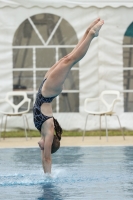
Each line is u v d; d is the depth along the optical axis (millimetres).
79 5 47281
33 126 47875
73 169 26734
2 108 47188
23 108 48188
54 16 48031
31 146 37844
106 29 47594
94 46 47719
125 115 47719
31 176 24641
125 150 35219
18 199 18844
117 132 46562
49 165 24266
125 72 48938
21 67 48188
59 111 48156
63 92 48031
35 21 47938
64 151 35156
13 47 47875
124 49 48562
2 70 47406
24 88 48188
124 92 48031
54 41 48156
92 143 39438
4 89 47438
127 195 19375
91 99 42750
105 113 41156
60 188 21156
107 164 28578
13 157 32250
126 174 24875
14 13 47406
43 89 23609
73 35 48062
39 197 19156
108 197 19016
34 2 47250
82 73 47625
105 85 47688
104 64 47594
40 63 48344
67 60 23359
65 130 47719
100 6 47344
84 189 20844
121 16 47594
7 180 23516
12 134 45688
